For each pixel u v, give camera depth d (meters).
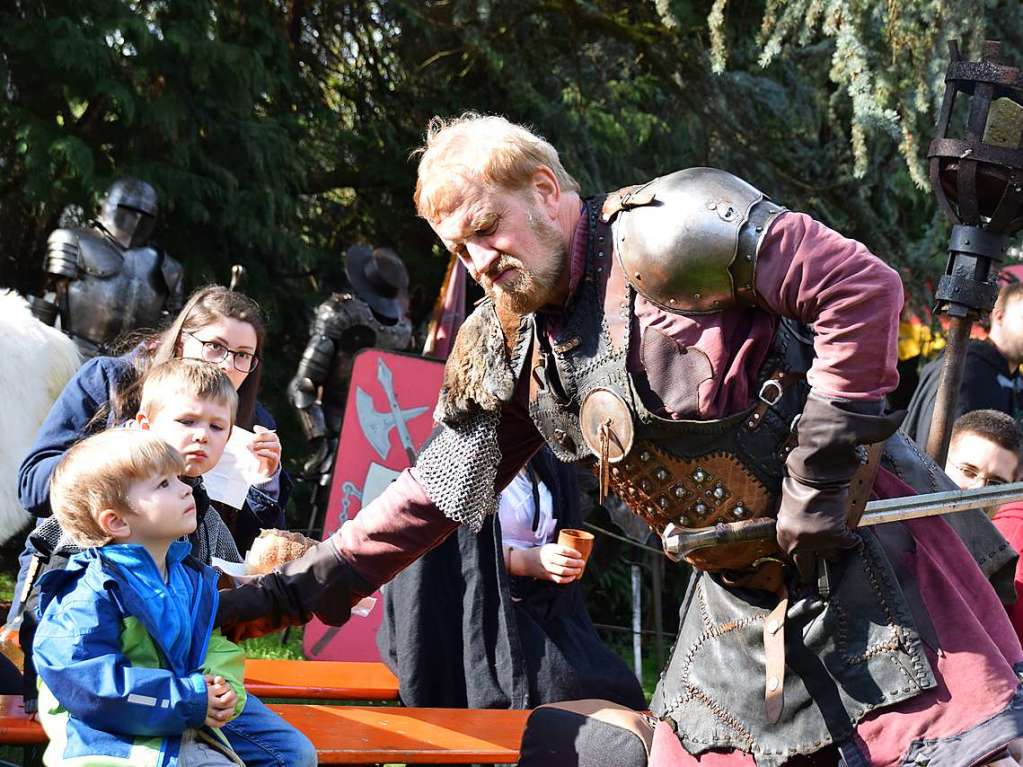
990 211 2.94
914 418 5.18
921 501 2.32
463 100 9.64
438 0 9.20
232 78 7.81
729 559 2.33
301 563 2.66
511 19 9.02
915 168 6.40
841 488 2.20
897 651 2.23
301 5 9.46
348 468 5.74
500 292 2.32
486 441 2.60
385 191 9.73
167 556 2.58
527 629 3.82
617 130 9.16
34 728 2.68
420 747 3.01
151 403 2.84
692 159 9.35
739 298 2.22
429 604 3.83
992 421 3.63
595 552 7.24
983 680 2.18
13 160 7.88
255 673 3.94
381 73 9.80
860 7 6.31
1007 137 2.85
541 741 2.79
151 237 7.96
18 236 8.34
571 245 2.33
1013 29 6.72
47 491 3.06
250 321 3.30
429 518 2.63
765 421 2.27
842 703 2.25
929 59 6.19
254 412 3.93
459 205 2.25
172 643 2.47
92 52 7.12
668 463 2.29
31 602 2.59
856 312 2.14
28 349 5.67
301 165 8.41
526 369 2.46
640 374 2.27
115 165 7.74
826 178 8.91
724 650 2.41
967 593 2.33
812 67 8.44
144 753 2.42
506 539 3.91
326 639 5.43
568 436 2.43
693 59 8.78
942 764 2.11
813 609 2.29
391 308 7.58
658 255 2.20
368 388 5.80
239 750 2.68
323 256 9.22
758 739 2.33
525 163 2.26
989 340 5.33
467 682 3.75
